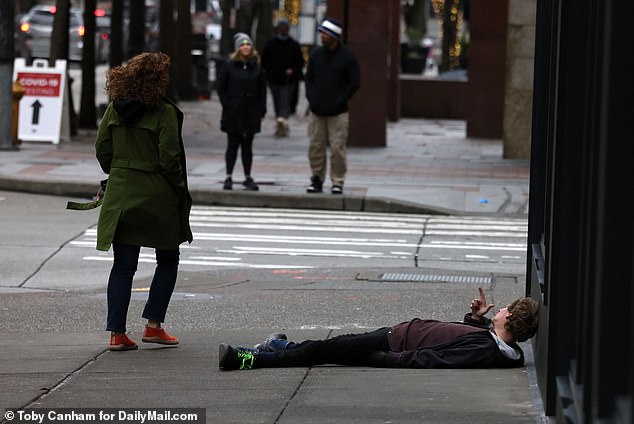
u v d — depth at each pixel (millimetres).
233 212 47125
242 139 49219
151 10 162750
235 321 27078
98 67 129875
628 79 9570
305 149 66938
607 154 9703
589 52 12750
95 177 51750
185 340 24078
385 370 19984
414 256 38094
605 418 9781
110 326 22375
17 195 49875
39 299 30422
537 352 18859
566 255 14906
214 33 168750
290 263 36531
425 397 17484
